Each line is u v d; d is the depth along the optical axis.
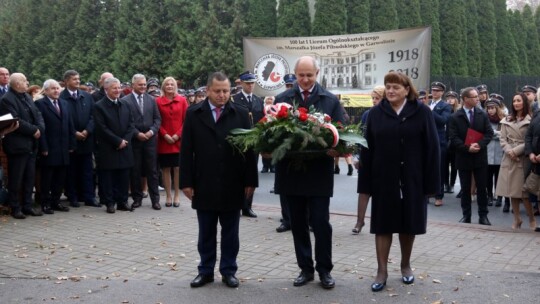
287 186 5.17
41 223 8.12
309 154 4.89
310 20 20.84
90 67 27.22
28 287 5.38
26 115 8.21
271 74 15.80
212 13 22.77
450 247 6.88
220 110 5.33
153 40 24.33
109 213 8.91
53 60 28.86
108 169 8.83
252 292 5.20
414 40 14.77
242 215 8.82
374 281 5.46
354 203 10.35
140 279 5.64
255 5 21.89
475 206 10.33
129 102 9.12
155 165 9.31
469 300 4.93
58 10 29.41
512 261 6.25
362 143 4.85
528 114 8.34
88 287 5.37
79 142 9.27
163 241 7.17
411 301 4.92
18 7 33.09
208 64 22.48
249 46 15.86
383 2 21.22
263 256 6.46
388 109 5.18
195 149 5.30
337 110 5.40
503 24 27.53
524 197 7.99
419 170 5.13
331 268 5.32
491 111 10.62
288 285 5.39
